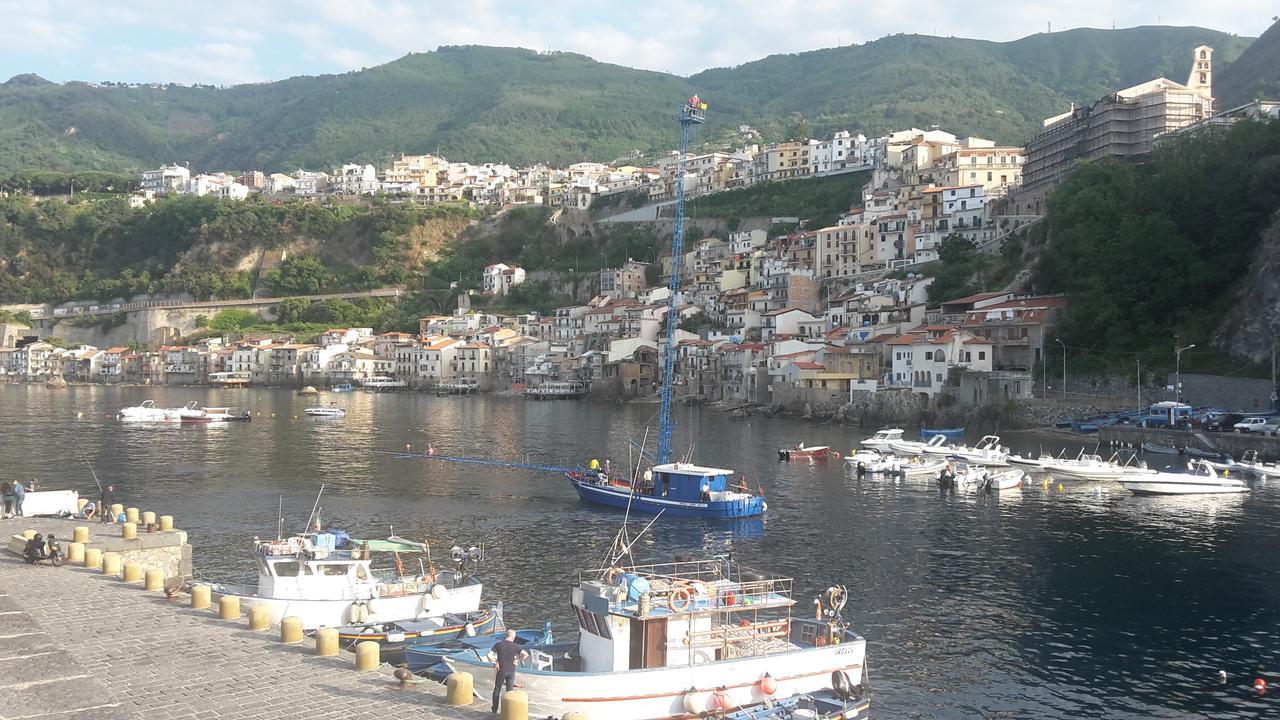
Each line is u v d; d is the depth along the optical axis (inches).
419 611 1908.2
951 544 2945.4
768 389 7593.5
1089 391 5895.7
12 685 1234.6
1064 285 6604.3
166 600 1657.2
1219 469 4325.8
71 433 5925.2
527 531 3088.1
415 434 5999.0
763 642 1617.9
